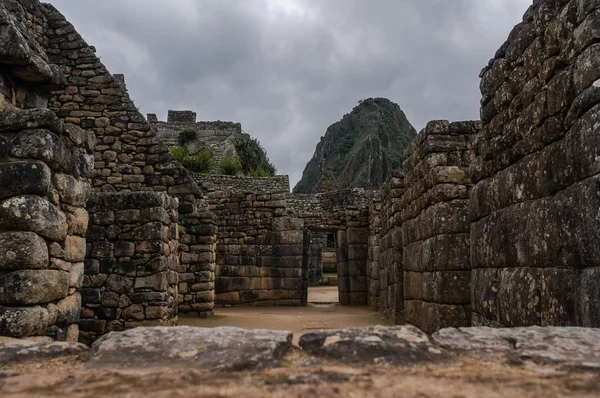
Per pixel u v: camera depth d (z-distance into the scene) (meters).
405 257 10.55
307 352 3.28
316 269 31.16
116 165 14.56
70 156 5.88
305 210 34.72
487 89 6.43
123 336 3.37
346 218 19.00
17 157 5.19
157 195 9.90
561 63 4.68
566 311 4.27
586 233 4.01
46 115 5.34
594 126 4.02
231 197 18.23
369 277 17.97
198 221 13.72
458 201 8.09
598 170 3.94
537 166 4.96
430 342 3.32
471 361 3.05
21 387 2.70
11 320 4.77
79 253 6.10
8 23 6.33
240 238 18.02
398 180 12.26
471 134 8.53
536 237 4.88
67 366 3.13
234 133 38.44
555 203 4.57
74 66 14.93
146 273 9.72
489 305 5.88
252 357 3.02
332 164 105.50
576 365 2.84
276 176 34.16
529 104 5.28
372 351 3.12
